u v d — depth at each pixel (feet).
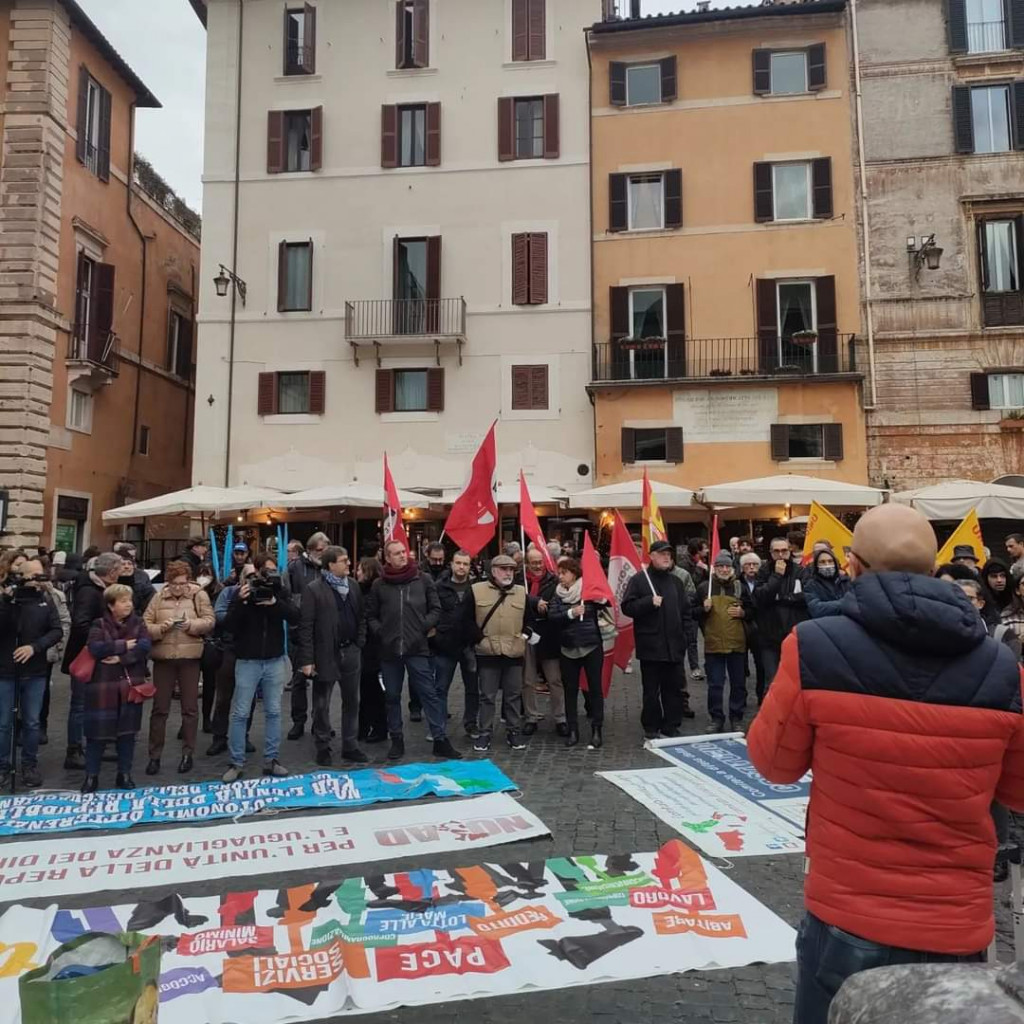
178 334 88.22
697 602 28.17
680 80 71.05
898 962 6.61
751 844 17.02
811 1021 7.11
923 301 66.33
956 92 67.26
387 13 73.87
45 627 22.52
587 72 72.13
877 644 7.01
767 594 27.55
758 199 68.95
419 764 23.52
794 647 7.42
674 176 70.03
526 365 70.33
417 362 71.31
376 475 70.54
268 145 73.77
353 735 24.29
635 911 13.48
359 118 73.56
